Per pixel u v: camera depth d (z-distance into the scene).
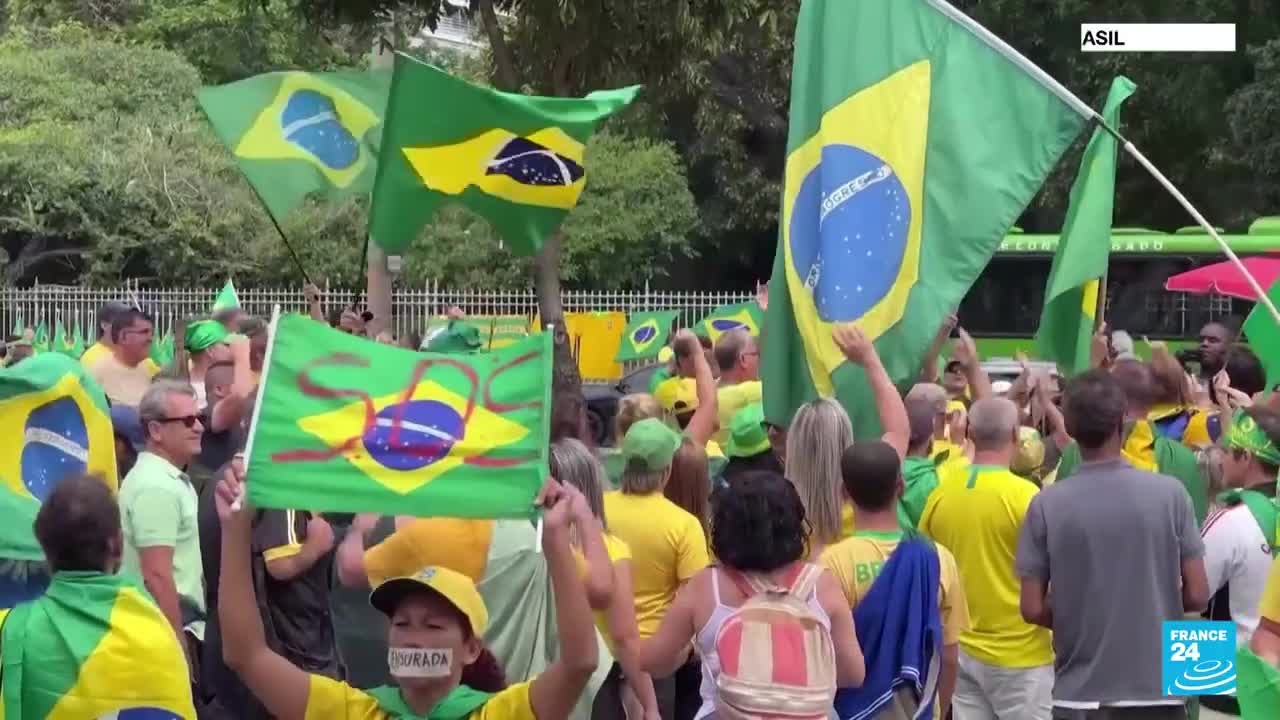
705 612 4.34
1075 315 7.72
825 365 6.49
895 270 6.43
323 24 14.08
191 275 30.17
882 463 4.81
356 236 30.47
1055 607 5.31
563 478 5.14
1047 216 30.61
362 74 8.55
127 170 30.19
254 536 5.81
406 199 7.45
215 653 5.82
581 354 19.38
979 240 6.32
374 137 8.50
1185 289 21.73
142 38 36.53
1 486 5.01
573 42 13.19
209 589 5.88
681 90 14.89
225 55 36.09
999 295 25.67
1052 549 5.30
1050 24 27.77
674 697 6.23
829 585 4.43
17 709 3.97
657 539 5.66
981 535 6.09
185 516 5.91
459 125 7.32
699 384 7.59
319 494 3.43
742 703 4.13
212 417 6.80
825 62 6.65
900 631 4.70
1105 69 27.30
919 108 6.46
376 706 3.67
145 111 32.38
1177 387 8.24
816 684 4.15
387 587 3.57
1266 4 26.17
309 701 3.65
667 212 31.25
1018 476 6.71
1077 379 5.38
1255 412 6.51
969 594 6.14
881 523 4.85
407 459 3.44
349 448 3.45
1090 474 5.32
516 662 5.25
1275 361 7.67
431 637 3.56
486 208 7.49
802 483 5.18
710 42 13.59
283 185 8.45
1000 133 6.36
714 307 24.64
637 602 5.67
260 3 15.93
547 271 12.57
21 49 33.88
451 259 29.19
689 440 6.34
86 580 4.07
